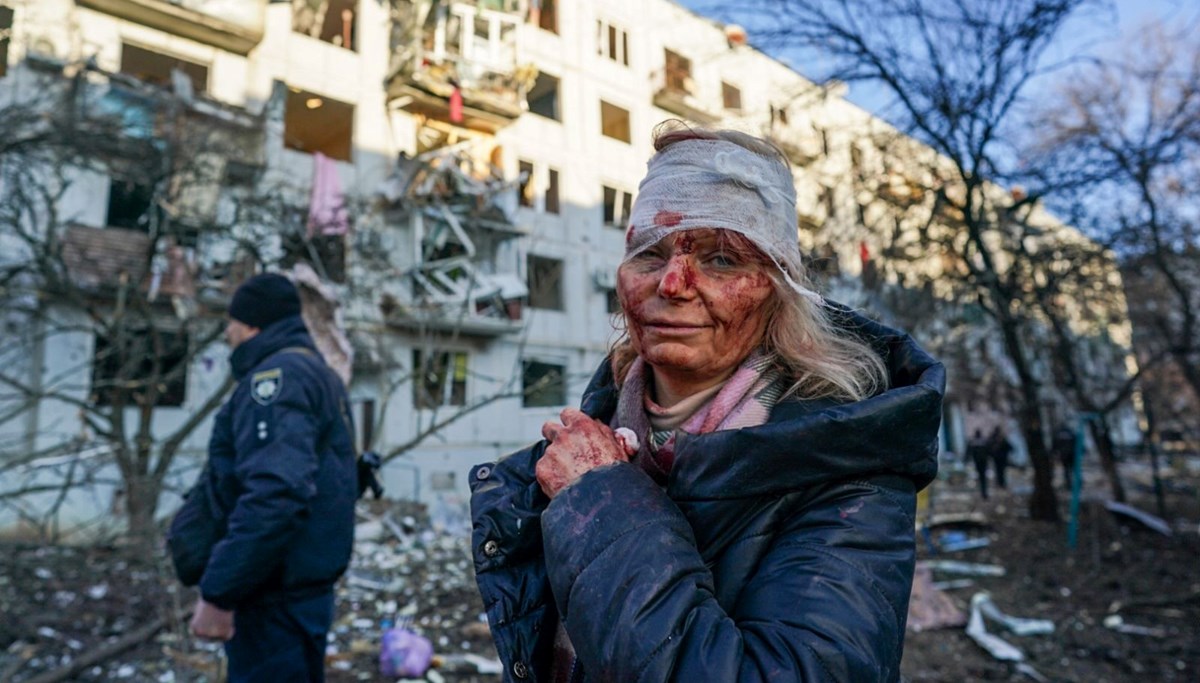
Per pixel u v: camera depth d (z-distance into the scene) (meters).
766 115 8.45
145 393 8.39
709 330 0.87
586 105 18.00
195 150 9.49
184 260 9.71
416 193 14.19
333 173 13.69
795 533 0.76
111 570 5.82
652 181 0.92
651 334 0.89
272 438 1.95
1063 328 10.52
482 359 15.46
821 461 0.76
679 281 0.86
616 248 18.22
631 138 18.59
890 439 0.77
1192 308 10.04
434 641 4.70
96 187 10.96
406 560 7.58
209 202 10.32
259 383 2.04
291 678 1.96
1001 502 13.51
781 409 0.87
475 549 0.98
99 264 9.69
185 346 9.63
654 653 0.65
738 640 0.66
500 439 15.34
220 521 2.11
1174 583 6.82
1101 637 5.29
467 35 15.46
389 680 3.95
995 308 9.64
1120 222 8.64
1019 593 6.57
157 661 3.92
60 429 9.76
